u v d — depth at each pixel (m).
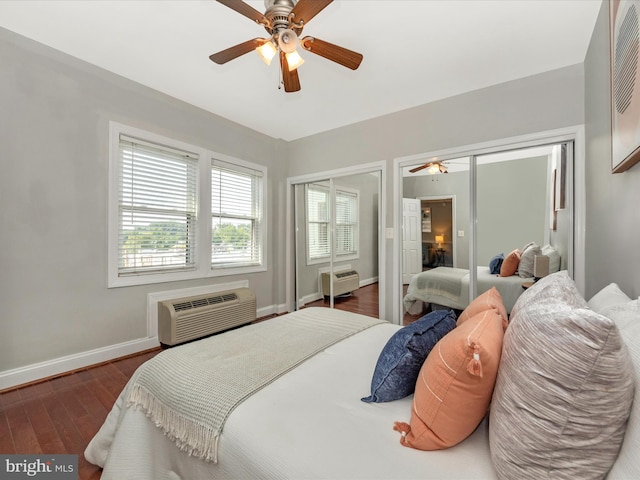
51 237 2.34
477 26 2.05
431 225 3.22
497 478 0.74
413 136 3.28
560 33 2.12
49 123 2.32
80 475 1.41
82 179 2.50
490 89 2.83
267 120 3.70
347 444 0.87
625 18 1.21
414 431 0.87
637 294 1.27
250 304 3.62
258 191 4.15
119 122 2.71
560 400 0.64
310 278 4.38
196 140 3.33
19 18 2.00
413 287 3.33
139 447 1.21
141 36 2.18
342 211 4.00
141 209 2.92
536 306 0.85
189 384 1.19
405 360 1.06
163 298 3.04
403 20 2.00
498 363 0.82
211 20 2.01
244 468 0.89
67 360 2.42
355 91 2.95
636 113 1.09
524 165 2.73
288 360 1.39
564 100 2.49
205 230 3.42
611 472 0.60
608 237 1.73
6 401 2.01
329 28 2.07
